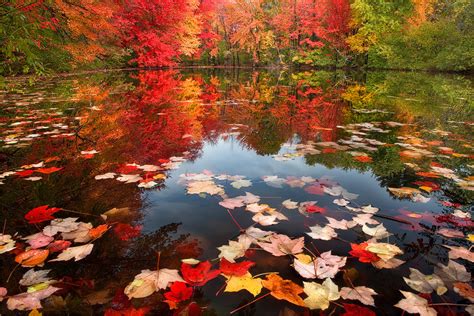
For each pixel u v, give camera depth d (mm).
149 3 15727
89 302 918
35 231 1329
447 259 1151
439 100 6203
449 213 1528
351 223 1393
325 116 4496
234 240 1275
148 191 1779
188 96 6715
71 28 7578
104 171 2096
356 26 18016
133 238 1285
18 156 2412
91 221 1429
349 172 2127
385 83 10180
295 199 1686
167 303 916
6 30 2736
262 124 3896
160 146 2797
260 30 23016
